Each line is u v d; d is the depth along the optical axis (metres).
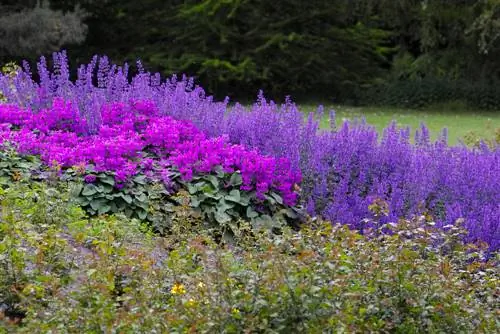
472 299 5.17
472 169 8.60
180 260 5.26
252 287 4.46
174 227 6.80
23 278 5.16
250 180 8.43
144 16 29.67
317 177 8.74
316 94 31.88
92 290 4.62
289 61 29.27
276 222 8.31
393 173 8.76
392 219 7.90
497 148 9.48
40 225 6.13
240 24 29.11
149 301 4.73
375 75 31.42
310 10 28.72
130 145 8.48
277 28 29.14
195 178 8.43
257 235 6.33
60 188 7.84
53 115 9.23
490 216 7.63
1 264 5.18
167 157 8.98
